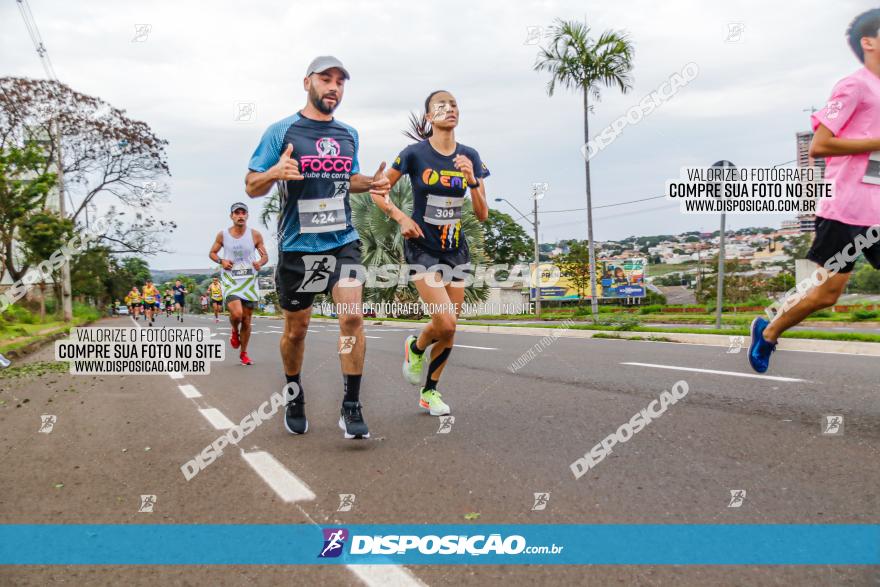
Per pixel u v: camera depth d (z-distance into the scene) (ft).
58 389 22.74
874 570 6.29
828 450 10.25
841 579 6.14
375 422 14.38
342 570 6.81
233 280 27.55
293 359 13.30
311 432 13.61
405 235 13.21
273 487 9.72
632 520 7.78
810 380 17.40
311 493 9.37
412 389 19.43
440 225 13.92
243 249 27.55
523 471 9.98
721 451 10.55
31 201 71.46
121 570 7.00
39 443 13.62
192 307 225.56
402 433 13.07
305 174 12.04
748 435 11.48
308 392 19.44
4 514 8.93
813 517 7.59
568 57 53.31
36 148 69.97
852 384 16.43
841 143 10.84
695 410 13.91
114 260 169.68
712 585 6.11
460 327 63.52
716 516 7.77
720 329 41.42
